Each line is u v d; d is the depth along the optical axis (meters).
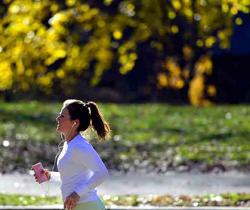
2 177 45.03
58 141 57.12
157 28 37.69
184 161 50.28
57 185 42.00
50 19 35.75
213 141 57.66
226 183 43.56
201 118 67.94
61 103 83.88
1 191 40.09
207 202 35.50
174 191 40.81
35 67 36.62
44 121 66.56
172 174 47.12
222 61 92.69
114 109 73.12
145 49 89.75
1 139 57.31
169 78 87.69
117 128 62.81
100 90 93.06
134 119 67.69
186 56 80.56
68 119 21.62
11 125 64.25
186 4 37.22
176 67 85.38
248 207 34.56
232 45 91.31
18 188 41.12
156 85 92.88
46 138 58.12
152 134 60.47
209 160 50.41
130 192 40.38
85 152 21.23
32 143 55.69
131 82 93.62
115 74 93.12
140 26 37.69
